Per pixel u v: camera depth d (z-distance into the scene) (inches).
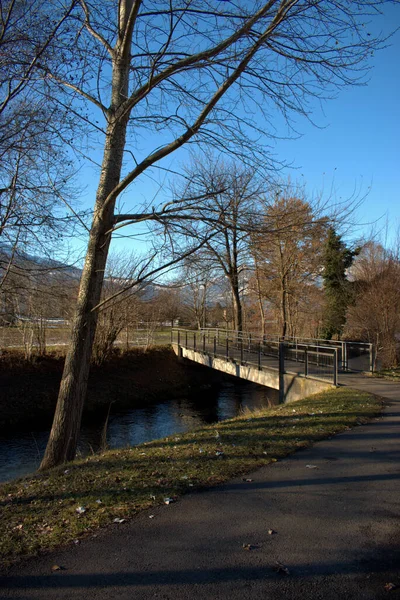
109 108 287.0
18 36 250.7
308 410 337.7
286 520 147.0
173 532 138.3
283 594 106.2
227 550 126.9
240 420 323.3
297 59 250.5
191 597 105.0
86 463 221.8
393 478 188.7
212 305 1862.7
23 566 118.9
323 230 316.8
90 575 114.2
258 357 662.5
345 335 971.3
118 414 729.0
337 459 216.2
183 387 933.8
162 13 258.2
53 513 154.7
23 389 745.0
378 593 106.8
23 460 485.7
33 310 433.7
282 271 916.0
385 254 799.1
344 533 137.6
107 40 291.0
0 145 275.4
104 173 290.2
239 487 178.2
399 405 356.8
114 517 149.4
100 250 287.3
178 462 211.3
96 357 895.7
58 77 259.4
